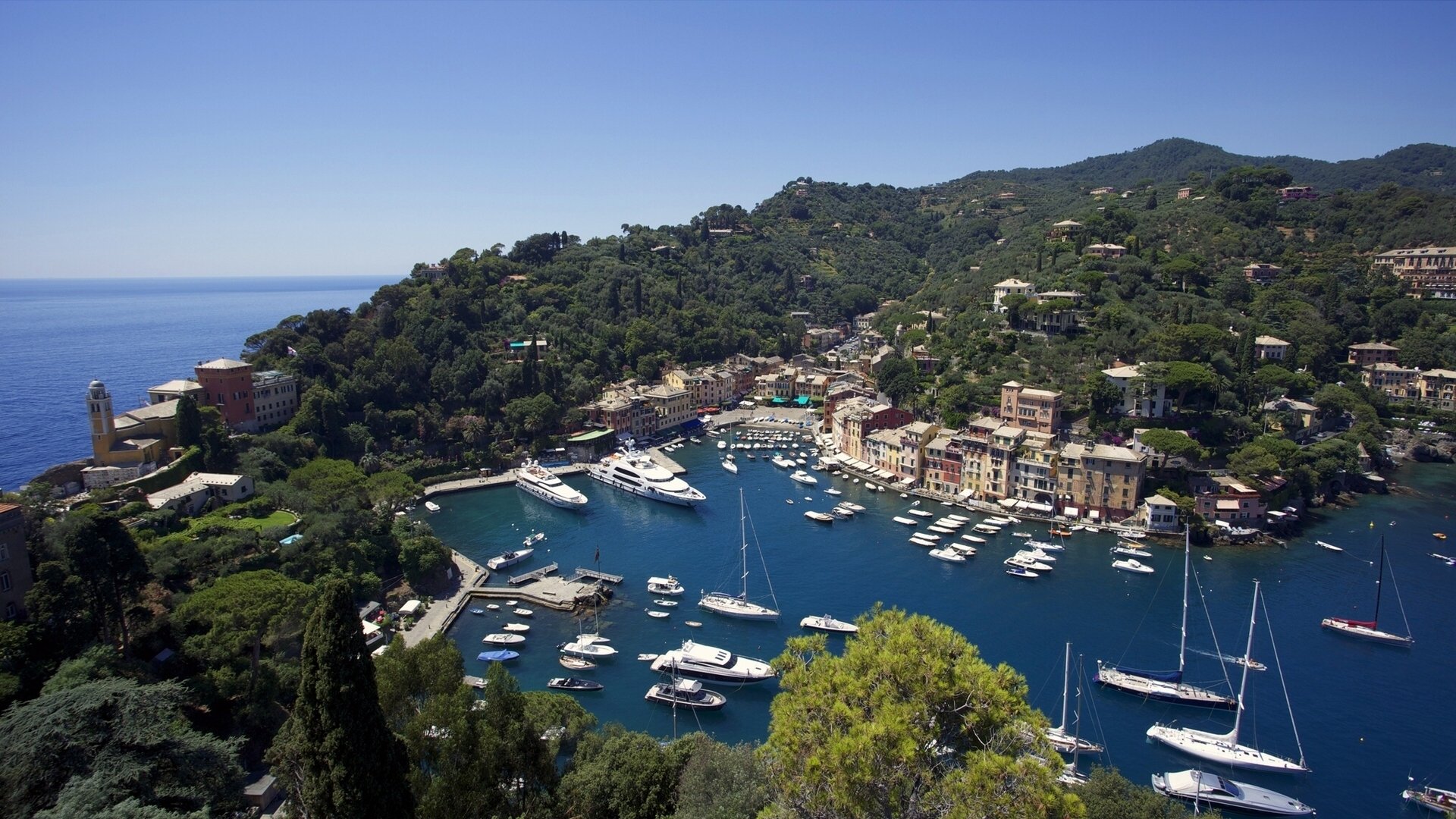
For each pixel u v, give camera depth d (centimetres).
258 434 18975
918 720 4466
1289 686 10975
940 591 14250
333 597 4872
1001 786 3981
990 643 12212
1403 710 10406
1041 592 14212
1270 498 17475
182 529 13250
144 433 16425
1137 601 13725
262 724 8975
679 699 10594
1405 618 12950
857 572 15250
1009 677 4697
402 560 14362
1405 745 9706
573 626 13012
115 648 9219
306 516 14138
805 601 13938
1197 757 9438
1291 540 16675
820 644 5359
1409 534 16888
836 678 4709
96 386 15238
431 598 14050
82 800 5081
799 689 4994
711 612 13512
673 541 17162
